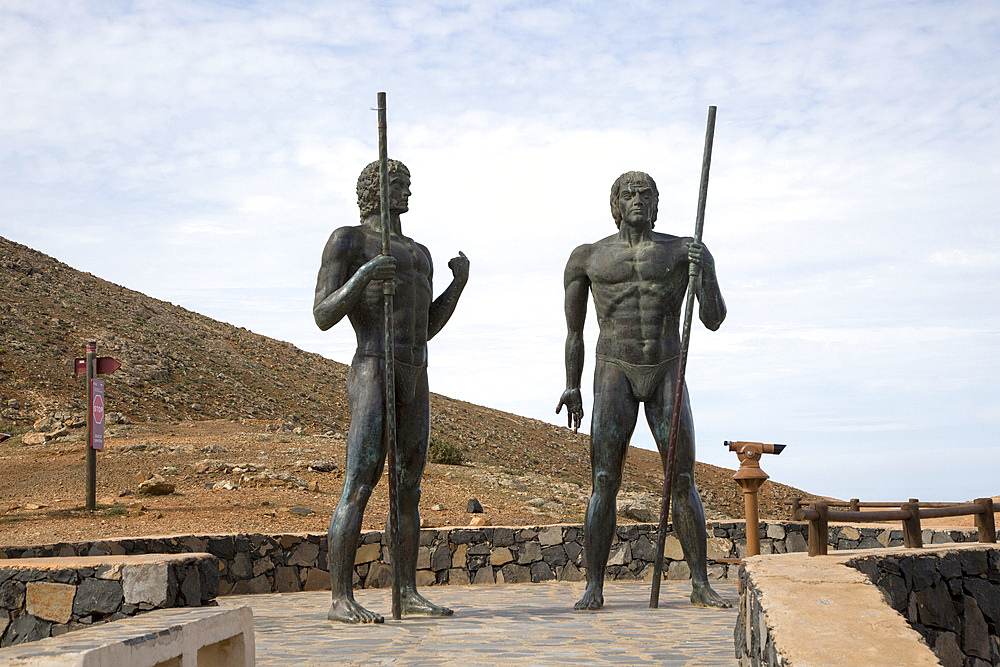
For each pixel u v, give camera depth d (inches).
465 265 373.1
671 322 374.0
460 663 234.4
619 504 807.7
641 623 319.3
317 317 336.2
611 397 372.8
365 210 358.0
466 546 546.3
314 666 231.8
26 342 2027.6
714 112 356.8
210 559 292.4
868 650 133.7
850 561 259.4
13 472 888.9
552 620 331.3
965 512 363.3
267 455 1003.9
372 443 340.5
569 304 394.3
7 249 2773.1
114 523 651.5
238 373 2472.9
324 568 527.2
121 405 1828.2
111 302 2687.0
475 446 2295.8
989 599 338.3
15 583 275.7
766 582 195.9
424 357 357.1
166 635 145.8
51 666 121.6
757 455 359.6
